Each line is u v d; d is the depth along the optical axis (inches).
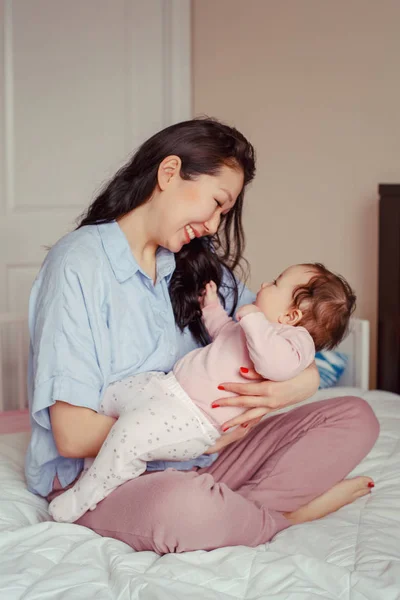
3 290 124.4
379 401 90.7
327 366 103.4
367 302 126.8
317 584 48.1
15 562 49.6
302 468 62.2
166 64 128.4
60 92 124.7
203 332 68.3
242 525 54.2
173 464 61.4
